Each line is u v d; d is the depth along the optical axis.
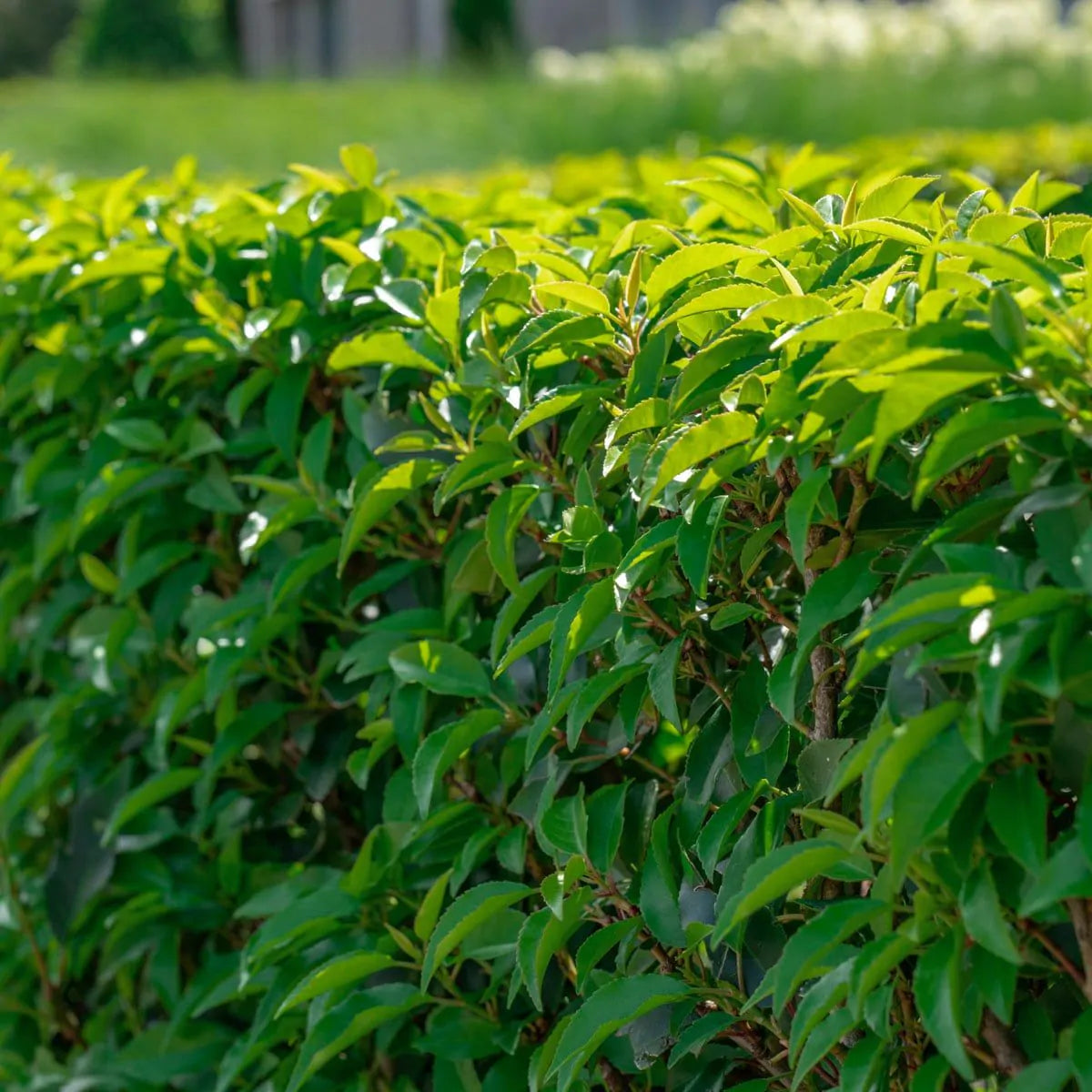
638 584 1.68
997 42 12.48
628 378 1.76
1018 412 1.27
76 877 2.69
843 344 1.31
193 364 2.54
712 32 15.39
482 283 1.93
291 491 2.30
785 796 1.61
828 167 2.56
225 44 29.80
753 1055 1.71
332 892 2.17
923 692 1.38
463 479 1.87
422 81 15.78
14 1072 3.04
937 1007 1.31
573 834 1.80
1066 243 1.71
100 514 2.71
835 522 1.56
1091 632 1.25
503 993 2.10
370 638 2.20
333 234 2.51
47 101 16.23
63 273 2.78
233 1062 2.33
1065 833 1.31
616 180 4.78
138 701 2.83
